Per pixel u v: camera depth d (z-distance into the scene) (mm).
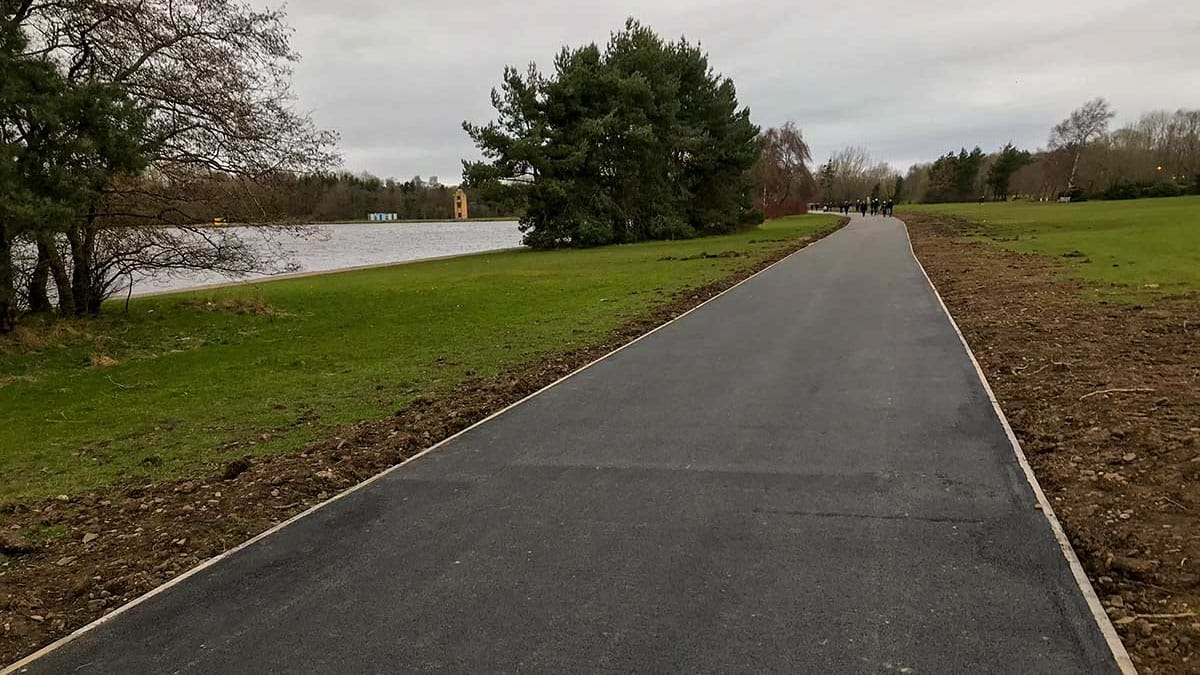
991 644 3250
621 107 42625
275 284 26000
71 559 4691
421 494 5441
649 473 5625
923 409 6898
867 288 15898
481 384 9156
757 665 3189
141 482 6152
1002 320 11234
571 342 11805
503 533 4699
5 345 12695
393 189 123312
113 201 15273
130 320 15789
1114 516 4402
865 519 4590
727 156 48188
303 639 3623
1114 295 12859
